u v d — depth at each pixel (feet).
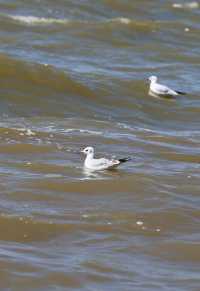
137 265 63.05
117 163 78.89
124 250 65.10
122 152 85.76
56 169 78.89
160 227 69.10
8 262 61.82
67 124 94.84
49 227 67.62
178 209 72.23
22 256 62.95
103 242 66.08
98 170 79.10
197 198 74.90
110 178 77.25
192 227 69.62
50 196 73.05
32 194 73.10
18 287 59.31
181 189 76.48
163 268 63.00
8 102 104.01
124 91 111.14
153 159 84.48
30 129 90.43
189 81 119.34
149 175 78.95
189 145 90.27
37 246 64.85
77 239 66.23
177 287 60.29
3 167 78.38
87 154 79.92
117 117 103.60
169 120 104.37
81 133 90.89
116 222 69.21
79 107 105.19
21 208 70.44
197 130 100.68
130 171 79.66
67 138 88.48
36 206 71.10
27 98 105.81
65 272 61.11
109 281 60.44
